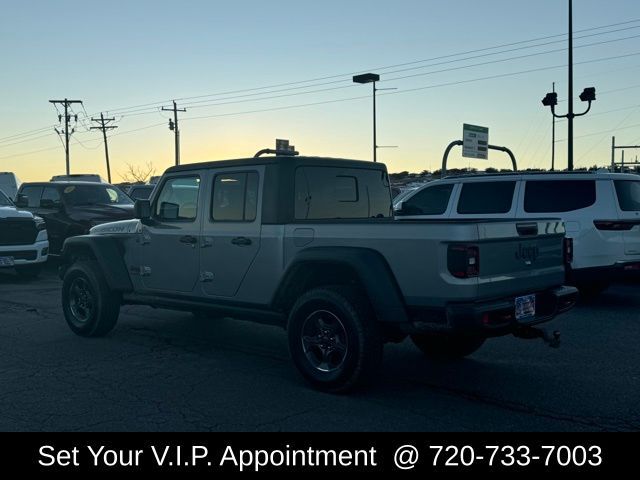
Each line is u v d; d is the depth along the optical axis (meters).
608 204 9.47
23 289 11.83
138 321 8.67
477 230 4.85
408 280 5.04
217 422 4.79
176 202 6.79
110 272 7.32
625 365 6.38
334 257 5.30
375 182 6.80
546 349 7.02
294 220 5.93
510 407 5.12
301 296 5.59
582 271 9.53
